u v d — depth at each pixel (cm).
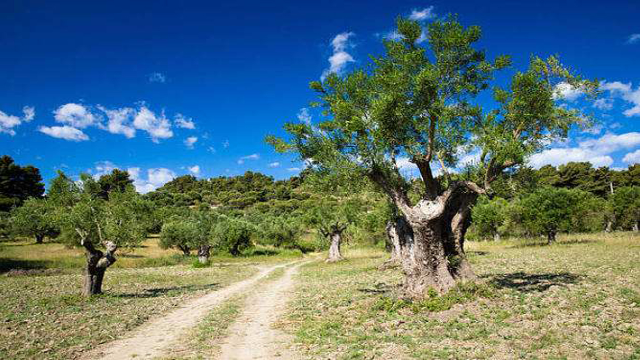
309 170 1762
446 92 1598
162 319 1775
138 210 2559
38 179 10075
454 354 1010
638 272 2042
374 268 3703
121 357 1156
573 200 5141
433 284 1656
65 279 3628
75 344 1301
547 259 3156
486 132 1549
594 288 1666
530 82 1474
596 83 1490
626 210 6203
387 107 1491
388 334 1256
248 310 1933
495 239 6706
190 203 17462
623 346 977
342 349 1131
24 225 6456
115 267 5588
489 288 1666
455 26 1548
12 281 3412
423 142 1662
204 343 1291
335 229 5578
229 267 5497
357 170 1608
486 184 1611
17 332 1457
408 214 1664
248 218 11256
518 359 946
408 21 1595
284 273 4319
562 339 1062
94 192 2503
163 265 6128
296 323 1541
